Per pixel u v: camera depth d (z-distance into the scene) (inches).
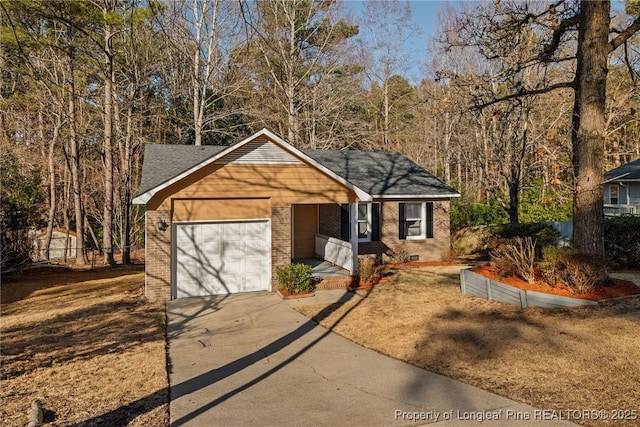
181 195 473.1
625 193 947.3
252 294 495.8
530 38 621.6
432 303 422.0
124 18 663.8
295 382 247.1
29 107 866.1
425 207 701.3
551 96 833.5
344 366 271.6
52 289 530.0
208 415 205.3
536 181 834.8
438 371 256.4
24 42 613.0
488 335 310.2
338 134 1168.8
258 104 1106.1
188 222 482.3
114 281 580.1
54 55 797.9
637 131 1249.4
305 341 327.3
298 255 676.7
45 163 1023.0
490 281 417.7
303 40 1052.5
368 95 1284.4
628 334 287.4
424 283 524.7
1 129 861.8
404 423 194.5
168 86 1091.9
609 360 249.3
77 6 601.6
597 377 230.1
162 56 961.5
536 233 621.9
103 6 674.2
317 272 544.1
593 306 355.6
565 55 654.5
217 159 483.2
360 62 1227.9
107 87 753.0
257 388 239.0
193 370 269.0
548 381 230.7
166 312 419.8
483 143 960.3
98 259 871.1
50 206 958.4
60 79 898.7
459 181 1212.5
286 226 513.0
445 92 952.9
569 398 210.4
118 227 1093.8
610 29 436.8
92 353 296.2
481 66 954.1
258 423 197.2
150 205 465.1
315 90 1066.7
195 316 406.3
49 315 405.1
